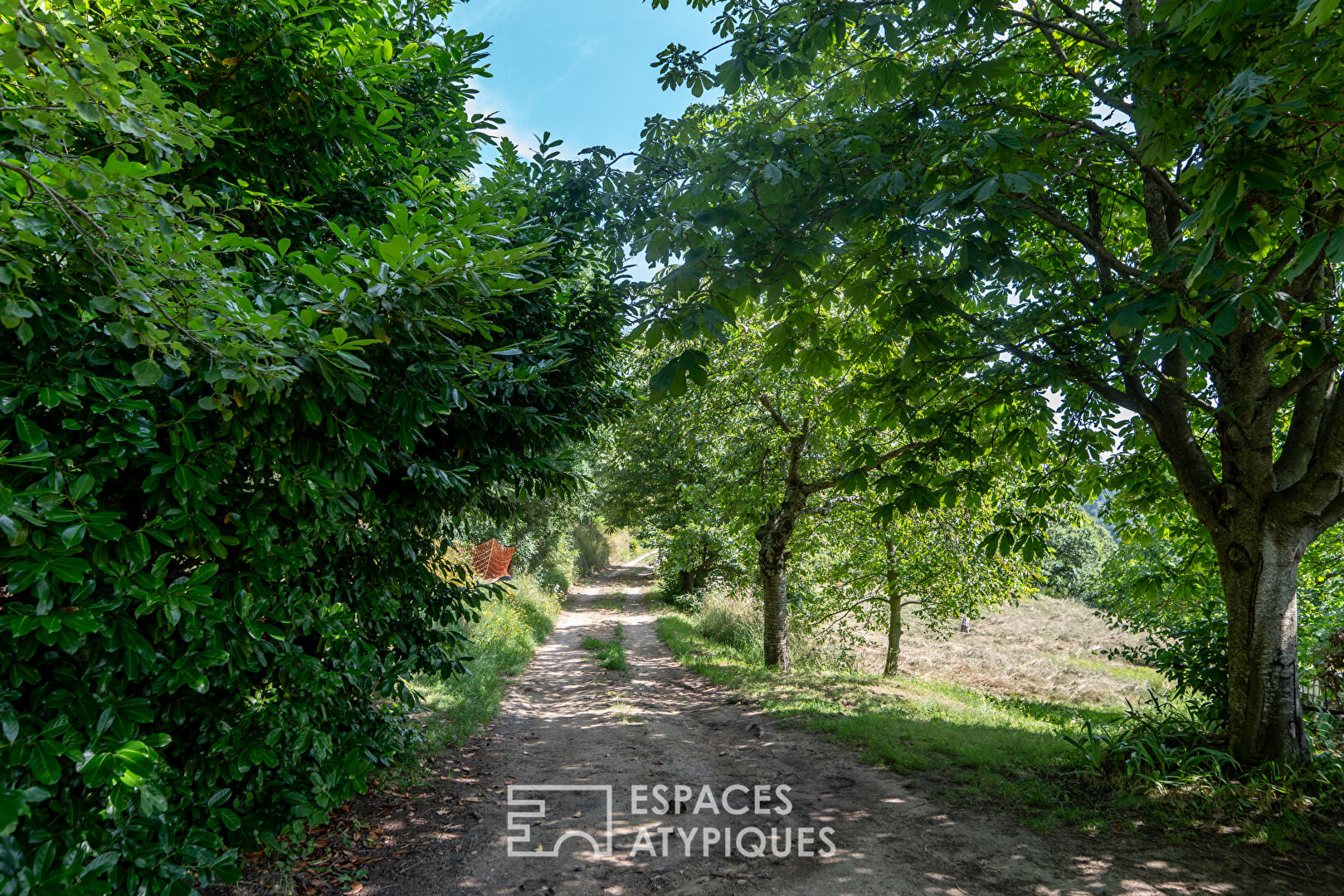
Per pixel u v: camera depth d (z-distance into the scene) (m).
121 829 2.41
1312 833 4.11
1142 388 5.65
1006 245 4.12
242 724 3.11
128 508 2.78
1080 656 16.97
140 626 2.67
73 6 2.47
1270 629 4.90
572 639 15.64
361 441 3.17
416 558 4.63
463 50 4.93
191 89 3.32
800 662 13.32
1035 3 5.58
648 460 20.64
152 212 1.98
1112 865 3.81
